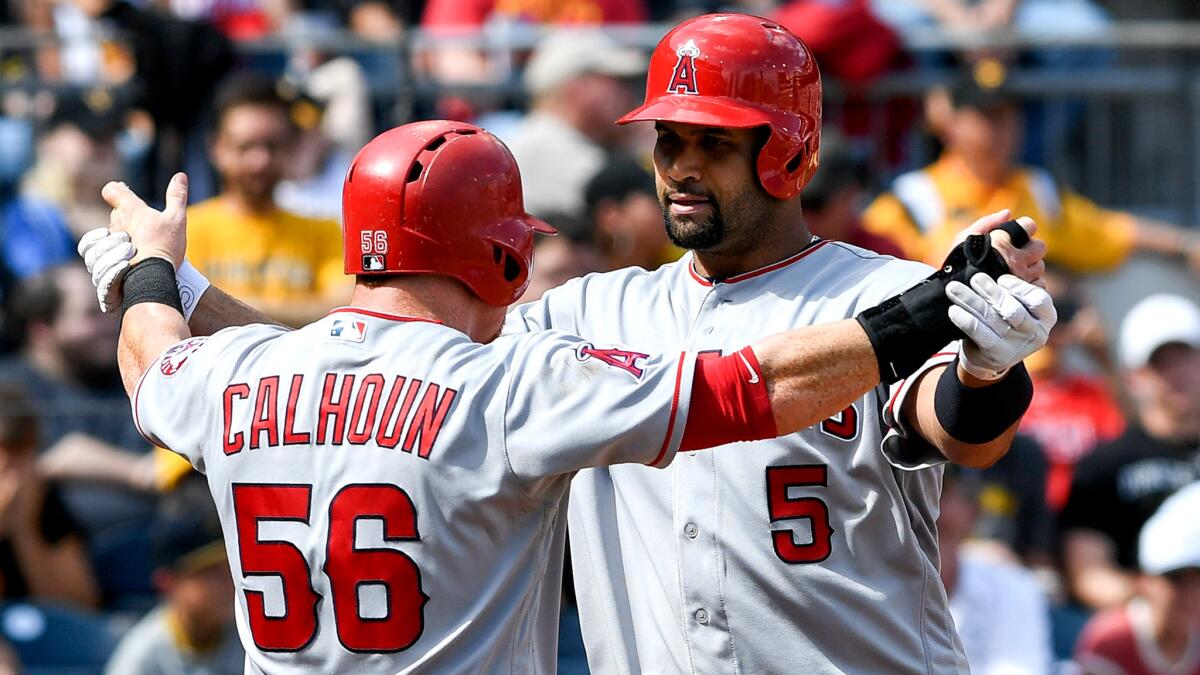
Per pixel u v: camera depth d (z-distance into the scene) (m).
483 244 10.82
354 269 10.91
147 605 23.38
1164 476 24.28
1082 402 26.25
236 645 21.34
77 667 22.12
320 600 10.48
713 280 12.41
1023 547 24.14
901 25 29.98
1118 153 28.72
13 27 30.72
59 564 22.98
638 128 26.97
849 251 12.33
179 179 12.68
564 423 10.31
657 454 10.35
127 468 23.47
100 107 26.56
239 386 10.81
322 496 10.46
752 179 11.88
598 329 12.62
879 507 11.69
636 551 12.30
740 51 11.72
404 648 10.40
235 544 10.79
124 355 11.61
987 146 26.52
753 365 10.26
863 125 27.50
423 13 31.19
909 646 11.89
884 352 10.18
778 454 11.70
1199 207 28.66
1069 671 22.94
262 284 24.14
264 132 23.97
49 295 23.67
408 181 10.70
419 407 10.43
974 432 10.66
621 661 12.30
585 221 22.70
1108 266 27.89
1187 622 22.12
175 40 26.09
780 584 11.75
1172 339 24.44
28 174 26.91
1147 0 35.22
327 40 27.19
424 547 10.36
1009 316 9.97
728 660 11.94
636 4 29.59
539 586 11.12
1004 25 29.89
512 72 27.47
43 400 23.39
